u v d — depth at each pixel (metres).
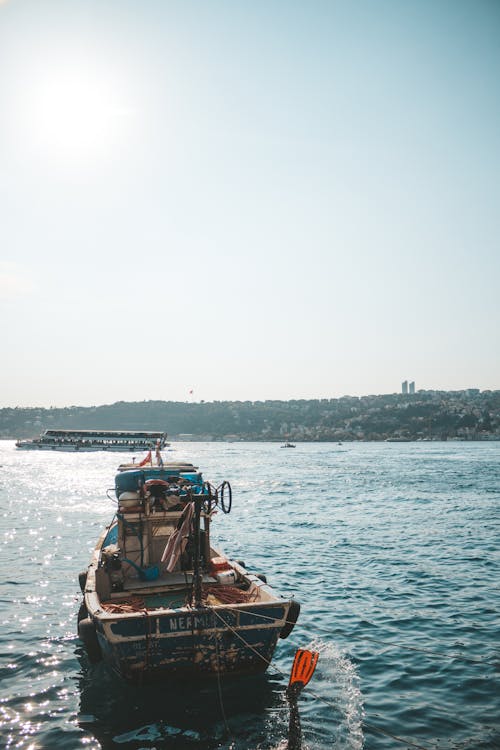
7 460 122.69
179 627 10.13
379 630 14.42
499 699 10.46
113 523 18.03
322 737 9.05
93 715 9.87
